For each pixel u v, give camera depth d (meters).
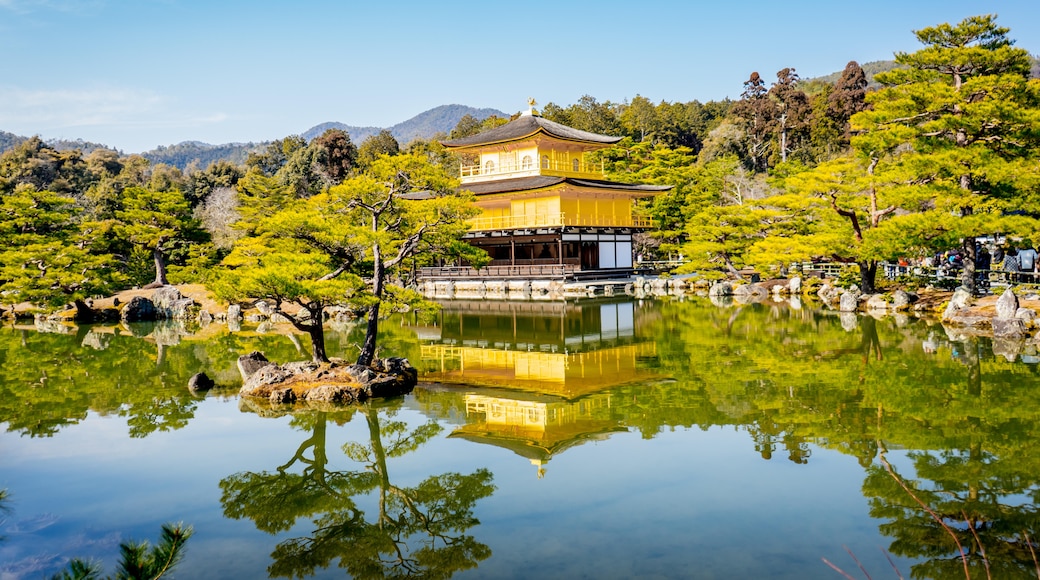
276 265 21.80
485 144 68.38
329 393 21.98
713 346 31.23
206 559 11.87
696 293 56.34
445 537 12.50
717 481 14.80
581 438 18.08
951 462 15.55
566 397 22.42
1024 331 29.73
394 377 23.47
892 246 34.16
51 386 25.55
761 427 18.64
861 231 40.28
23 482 15.66
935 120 33.28
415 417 20.44
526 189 62.12
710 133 116.19
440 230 24.75
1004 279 39.47
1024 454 15.94
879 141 34.59
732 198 76.50
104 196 77.12
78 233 53.41
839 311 40.88
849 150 94.31
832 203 40.62
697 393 22.58
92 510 14.02
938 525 12.42
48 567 11.45
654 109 122.31
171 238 60.31
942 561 11.13
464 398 22.53
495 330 38.44
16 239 46.44
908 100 32.97
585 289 58.16
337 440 18.48
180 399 23.22
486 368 27.50
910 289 42.28
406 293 23.98
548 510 13.55
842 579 10.59
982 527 12.28
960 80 34.28
